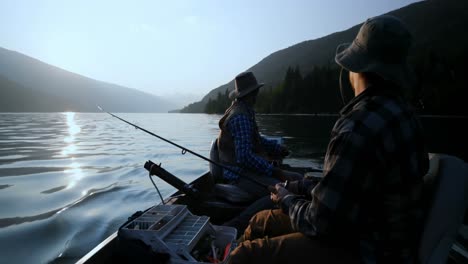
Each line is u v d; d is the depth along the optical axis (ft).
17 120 168.35
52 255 12.74
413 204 4.60
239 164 11.29
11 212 17.74
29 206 18.85
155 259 6.77
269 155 15.16
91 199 20.29
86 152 43.98
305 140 53.67
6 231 14.98
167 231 7.21
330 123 112.88
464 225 12.31
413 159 4.51
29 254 12.78
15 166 32.65
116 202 19.74
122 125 126.52
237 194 11.69
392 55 4.84
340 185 4.59
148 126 114.32
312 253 5.30
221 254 7.78
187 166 33.45
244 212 10.74
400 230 4.58
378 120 4.50
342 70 5.70
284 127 88.69
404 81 4.89
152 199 20.44
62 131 89.10
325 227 4.76
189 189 9.42
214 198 12.33
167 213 8.04
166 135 74.33
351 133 4.61
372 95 4.86
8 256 12.47
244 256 5.68
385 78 4.76
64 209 18.21
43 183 24.80
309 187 7.95
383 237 4.64
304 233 5.27
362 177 4.51
